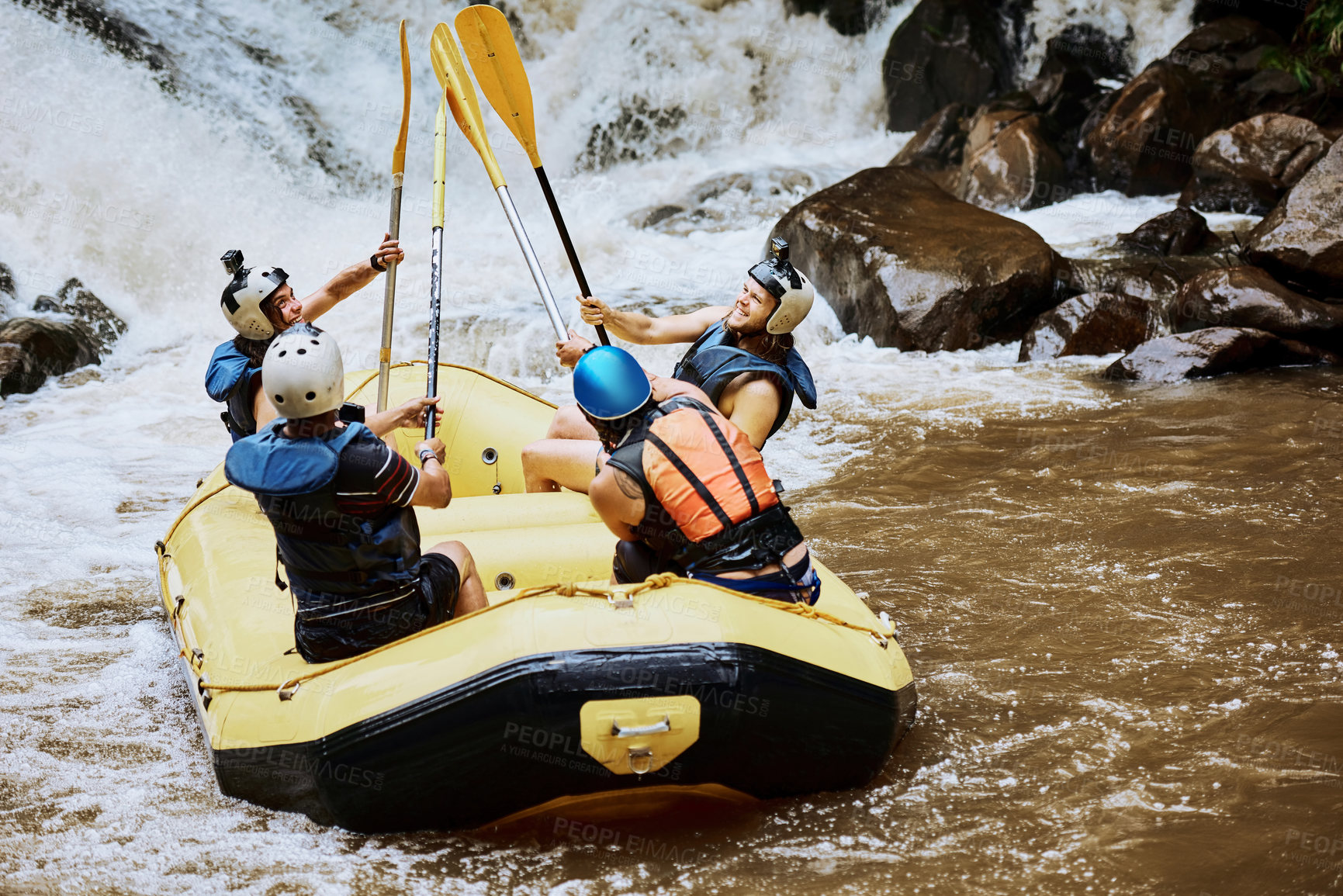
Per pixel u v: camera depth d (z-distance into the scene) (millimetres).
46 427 11328
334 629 4285
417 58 22094
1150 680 5539
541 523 5992
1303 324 12570
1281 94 20391
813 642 4305
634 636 4016
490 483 7199
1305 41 21094
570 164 23797
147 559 7844
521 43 24500
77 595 7152
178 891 3902
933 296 13961
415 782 4051
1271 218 13781
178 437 11133
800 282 5191
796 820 4301
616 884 3916
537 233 18078
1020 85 24406
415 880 3945
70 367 13188
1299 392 11344
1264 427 10172
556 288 15500
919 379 12797
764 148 25047
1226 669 5637
